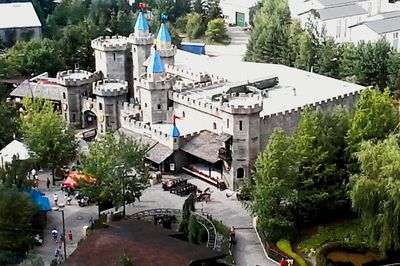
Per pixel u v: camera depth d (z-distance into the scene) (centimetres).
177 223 12950
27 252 11681
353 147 13025
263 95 16162
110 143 13388
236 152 14425
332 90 16662
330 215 13138
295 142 13200
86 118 17825
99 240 10438
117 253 10056
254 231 12769
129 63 18712
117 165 13025
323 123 13350
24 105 17338
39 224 12656
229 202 13975
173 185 14425
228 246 11975
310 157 12988
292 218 12744
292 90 16700
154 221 12800
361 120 13200
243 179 14475
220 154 14488
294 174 12744
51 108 15788
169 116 16262
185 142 15225
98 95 16862
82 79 17700
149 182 14100
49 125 14625
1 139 15412
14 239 11531
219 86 16838
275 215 12675
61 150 14612
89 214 13438
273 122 14800
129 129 16275
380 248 11494
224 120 14562
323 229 12675
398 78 19512
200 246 10450
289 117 15062
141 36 18250
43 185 14700
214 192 14438
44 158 14538
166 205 13788
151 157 15112
